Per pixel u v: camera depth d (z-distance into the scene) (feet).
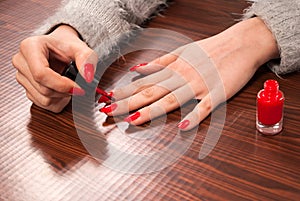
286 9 2.83
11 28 3.46
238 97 2.68
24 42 2.67
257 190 2.15
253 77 2.82
